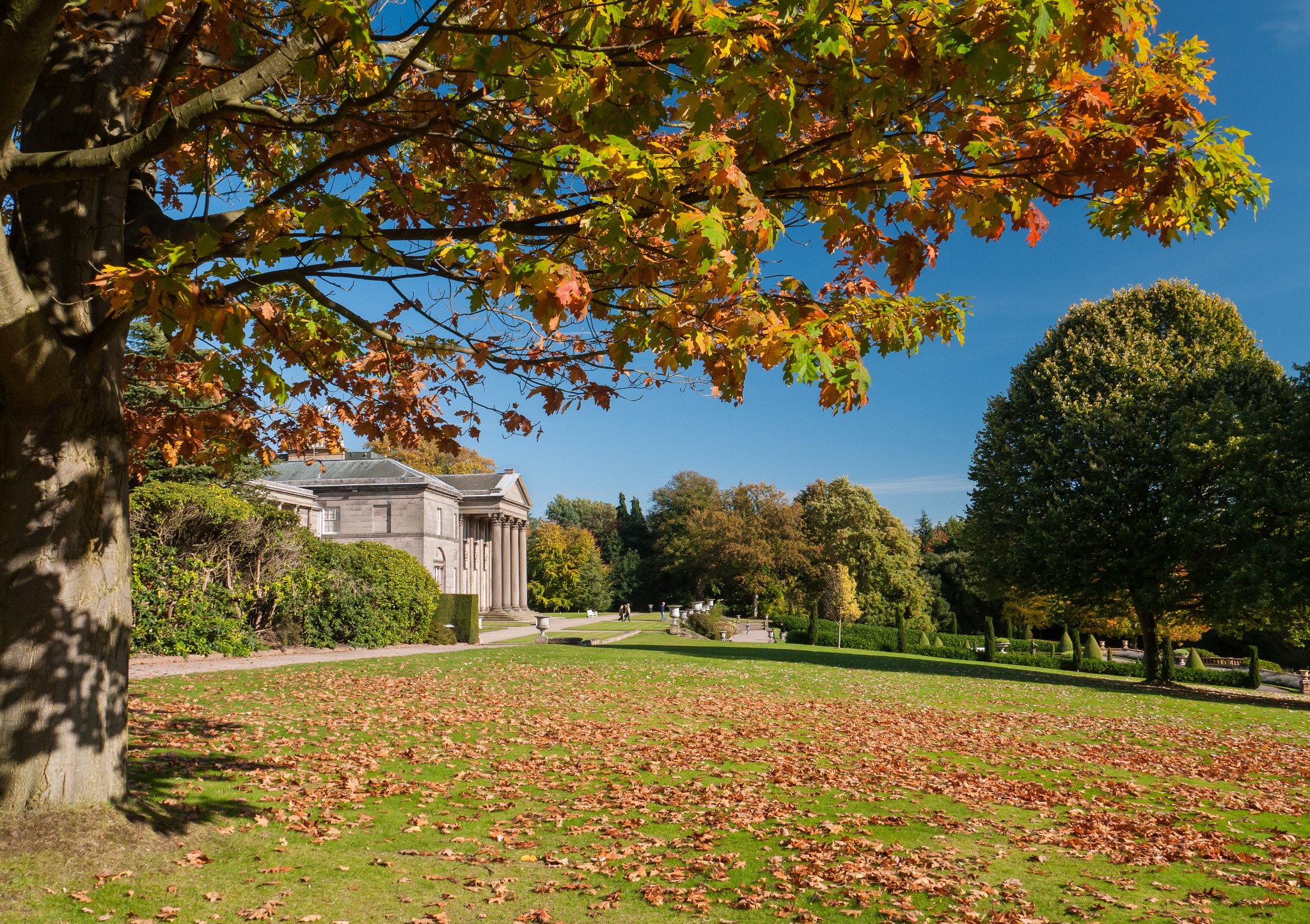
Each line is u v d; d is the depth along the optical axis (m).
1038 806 8.75
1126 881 6.28
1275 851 7.29
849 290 5.83
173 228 5.53
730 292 4.36
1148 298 29.94
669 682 19.20
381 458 54.28
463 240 4.05
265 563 23.75
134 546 19.77
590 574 78.12
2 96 3.54
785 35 4.01
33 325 4.81
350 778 8.47
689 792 8.65
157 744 9.55
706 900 5.61
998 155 4.54
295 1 4.12
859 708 16.55
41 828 5.17
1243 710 20.39
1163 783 10.49
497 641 35.91
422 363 7.47
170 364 7.35
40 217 5.35
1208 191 4.48
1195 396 27.06
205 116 4.00
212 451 7.69
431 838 6.77
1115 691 23.53
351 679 17.02
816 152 4.53
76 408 5.42
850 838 7.17
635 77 4.31
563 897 5.61
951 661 35.12
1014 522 29.23
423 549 51.19
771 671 22.86
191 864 5.53
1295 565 22.98
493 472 82.75
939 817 8.02
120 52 5.63
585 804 8.02
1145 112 4.55
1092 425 27.06
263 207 4.57
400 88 5.64
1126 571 26.83
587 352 6.19
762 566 68.19
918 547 65.62
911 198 4.95
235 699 13.54
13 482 5.28
